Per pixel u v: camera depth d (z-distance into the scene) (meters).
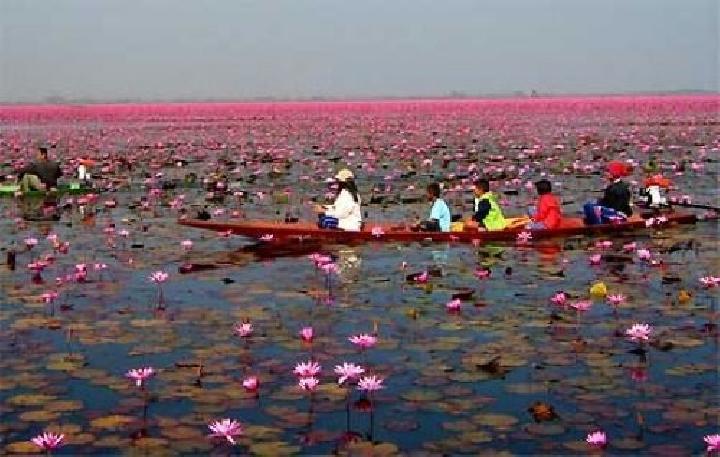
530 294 8.81
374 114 62.38
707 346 6.94
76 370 6.48
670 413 5.55
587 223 12.89
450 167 23.66
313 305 8.48
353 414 5.59
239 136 39.19
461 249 11.51
